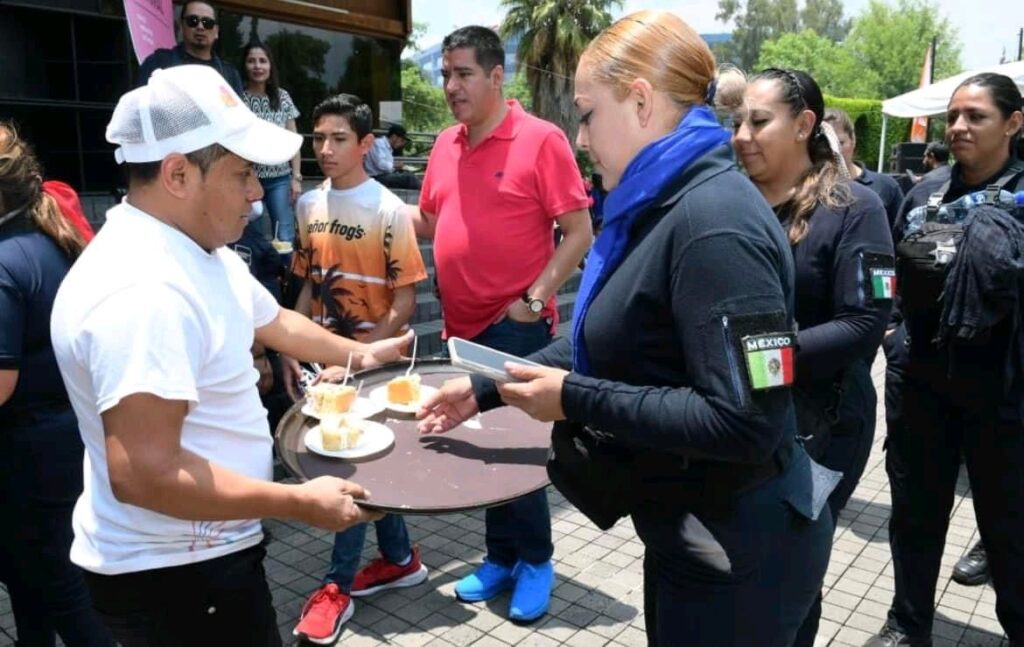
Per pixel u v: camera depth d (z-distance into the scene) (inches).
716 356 52.1
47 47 283.3
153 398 51.9
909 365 103.9
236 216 59.5
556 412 59.8
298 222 126.2
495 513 120.6
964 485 170.2
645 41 56.6
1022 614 101.4
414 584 125.6
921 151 615.8
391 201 118.7
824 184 88.7
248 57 233.0
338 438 71.5
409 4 400.8
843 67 2822.3
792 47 2871.6
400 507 59.2
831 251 87.1
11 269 76.8
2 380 75.9
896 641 108.2
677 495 59.2
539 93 1208.2
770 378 51.4
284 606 120.0
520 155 112.5
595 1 1191.6
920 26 2751.0
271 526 145.6
